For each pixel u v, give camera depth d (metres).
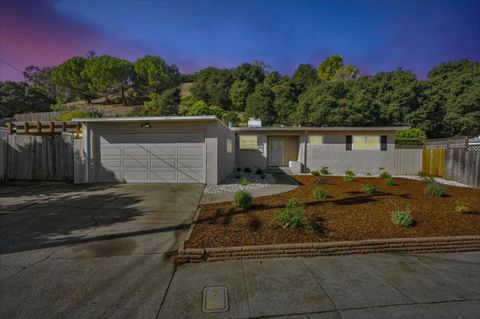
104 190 7.88
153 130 9.04
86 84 41.41
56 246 3.81
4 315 2.25
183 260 3.33
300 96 33.00
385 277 2.96
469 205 5.61
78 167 9.14
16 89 36.59
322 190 6.77
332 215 5.07
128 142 9.12
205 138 8.83
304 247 3.52
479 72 25.66
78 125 10.16
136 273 3.03
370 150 13.58
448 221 4.71
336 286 2.75
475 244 3.81
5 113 33.38
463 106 23.59
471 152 9.63
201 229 4.29
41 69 54.56
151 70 44.97
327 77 44.25
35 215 5.35
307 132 13.80
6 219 5.08
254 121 15.44
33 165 9.73
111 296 2.55
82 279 2.88
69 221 4.98
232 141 13.25
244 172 13.16
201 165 8.98
